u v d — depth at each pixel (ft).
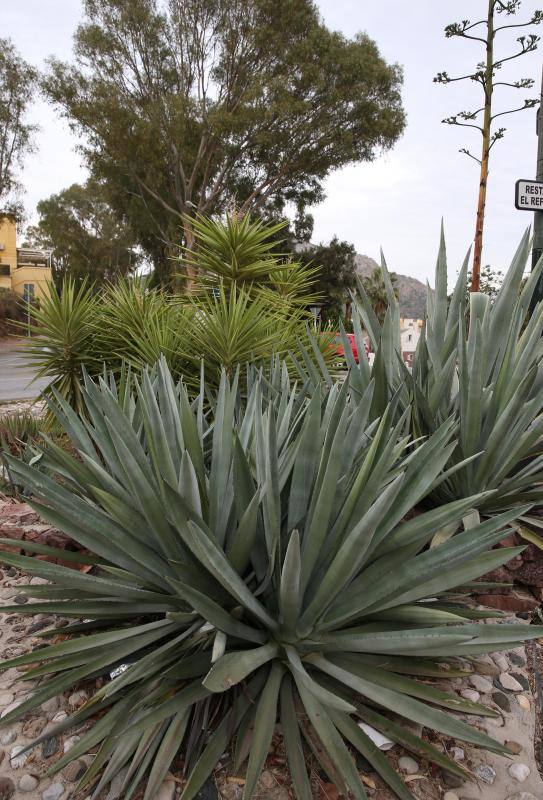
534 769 6.11
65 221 174.81
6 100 98.07
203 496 7.00
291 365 14.78
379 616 6.64
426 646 5.60
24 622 9.03
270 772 6.03
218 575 5.51
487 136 18.71
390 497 5.47
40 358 16.35
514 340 10.02
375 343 11.32
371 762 5.69
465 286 11.20
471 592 8.46
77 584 6.54
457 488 9.82
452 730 5.57
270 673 6.35
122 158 84.17
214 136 78.18
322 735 5.48
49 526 10.80
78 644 6.48
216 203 89.61
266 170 87.92
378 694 5.83
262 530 6.88
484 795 5.78
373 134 81.56
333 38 80.02
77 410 16.26
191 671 6.09
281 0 77.05
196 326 14.82
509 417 8.75
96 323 16.21
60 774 6.07
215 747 5.69
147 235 105.19
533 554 9.16
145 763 5.68
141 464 7.28
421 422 10.35
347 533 6.40
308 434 6.63
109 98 77.51
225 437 7.14
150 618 8.09
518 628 6.19
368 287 118.73
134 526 6.96
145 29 77.46
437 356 10.64
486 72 18.10
